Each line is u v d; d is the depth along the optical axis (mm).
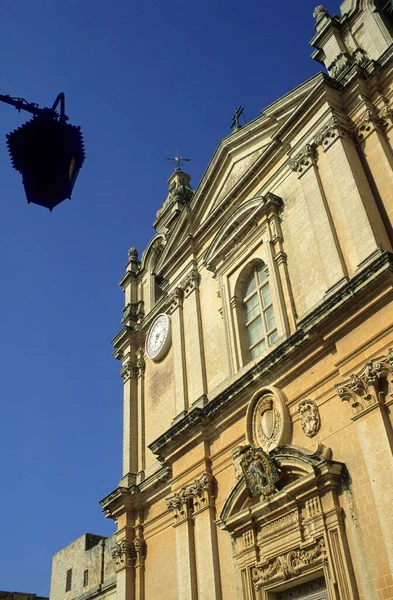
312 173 18078
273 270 18438
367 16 20125
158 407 24422
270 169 20484
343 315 14430
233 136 22984
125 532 22359
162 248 29000
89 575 33062
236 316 19984
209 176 23734
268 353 17484
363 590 12391
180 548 18562
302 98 20188
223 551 17047
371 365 13383
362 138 17375
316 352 15320
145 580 21234
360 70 18000
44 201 7148
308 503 14133
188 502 19000
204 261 22703
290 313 17422
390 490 12117
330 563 13086
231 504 16594
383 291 13547
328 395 14828
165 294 25516
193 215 24297
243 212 20375
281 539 14695
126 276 30250
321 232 16828
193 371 21516
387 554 11922
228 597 16266
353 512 13164
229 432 18203
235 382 17703
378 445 12695
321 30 20891
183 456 19859
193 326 22344
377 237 15102
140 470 24031
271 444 15914
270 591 15062
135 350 27406
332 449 14234
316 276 16953
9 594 41875
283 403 15930
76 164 7148
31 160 6938
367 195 16141
